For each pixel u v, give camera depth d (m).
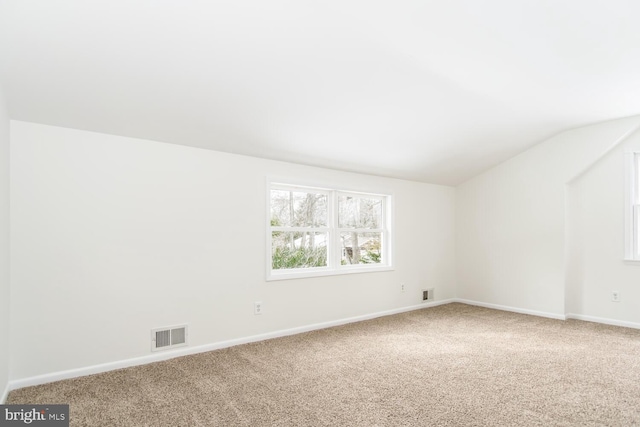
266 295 3.77
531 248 4.91
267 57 2.42
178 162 3.28
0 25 1.85
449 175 5.32
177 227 3.24
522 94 3.34
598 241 4.46
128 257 2.99
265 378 2.73
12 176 2.55
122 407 2.28
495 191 5.30
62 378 2.69
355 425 2.09
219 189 3.50
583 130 4.44
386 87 2.98
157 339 3.11
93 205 2.86
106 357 2.88
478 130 4.08
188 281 3.29
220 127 3.14
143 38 2.09
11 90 2.32
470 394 2.48
